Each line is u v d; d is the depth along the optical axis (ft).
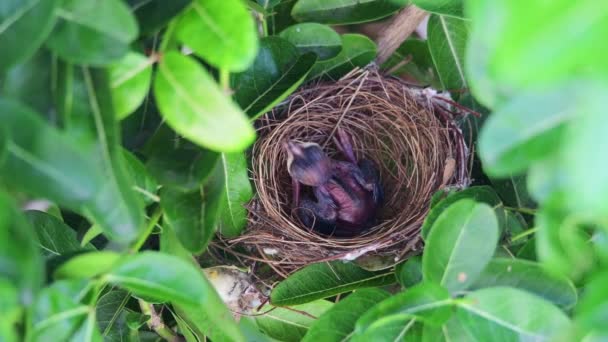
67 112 0.56
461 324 0.67
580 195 0.33
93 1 0.55
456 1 0.81
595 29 0.30
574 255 0.62
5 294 0.51
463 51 1.02
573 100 0.42
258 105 0.83
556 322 0.64
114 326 0.97
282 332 0.99
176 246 0.78
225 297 1.01
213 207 0.69
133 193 0.60
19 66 0.57
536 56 0.30
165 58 0.57
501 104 0.47
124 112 0.62
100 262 0.63
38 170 0.52
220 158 0.69
